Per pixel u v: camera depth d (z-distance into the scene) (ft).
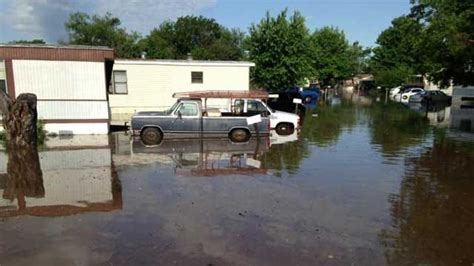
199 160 37.29
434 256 17.40
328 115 87.66
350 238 19.17
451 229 20.62
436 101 128.77
